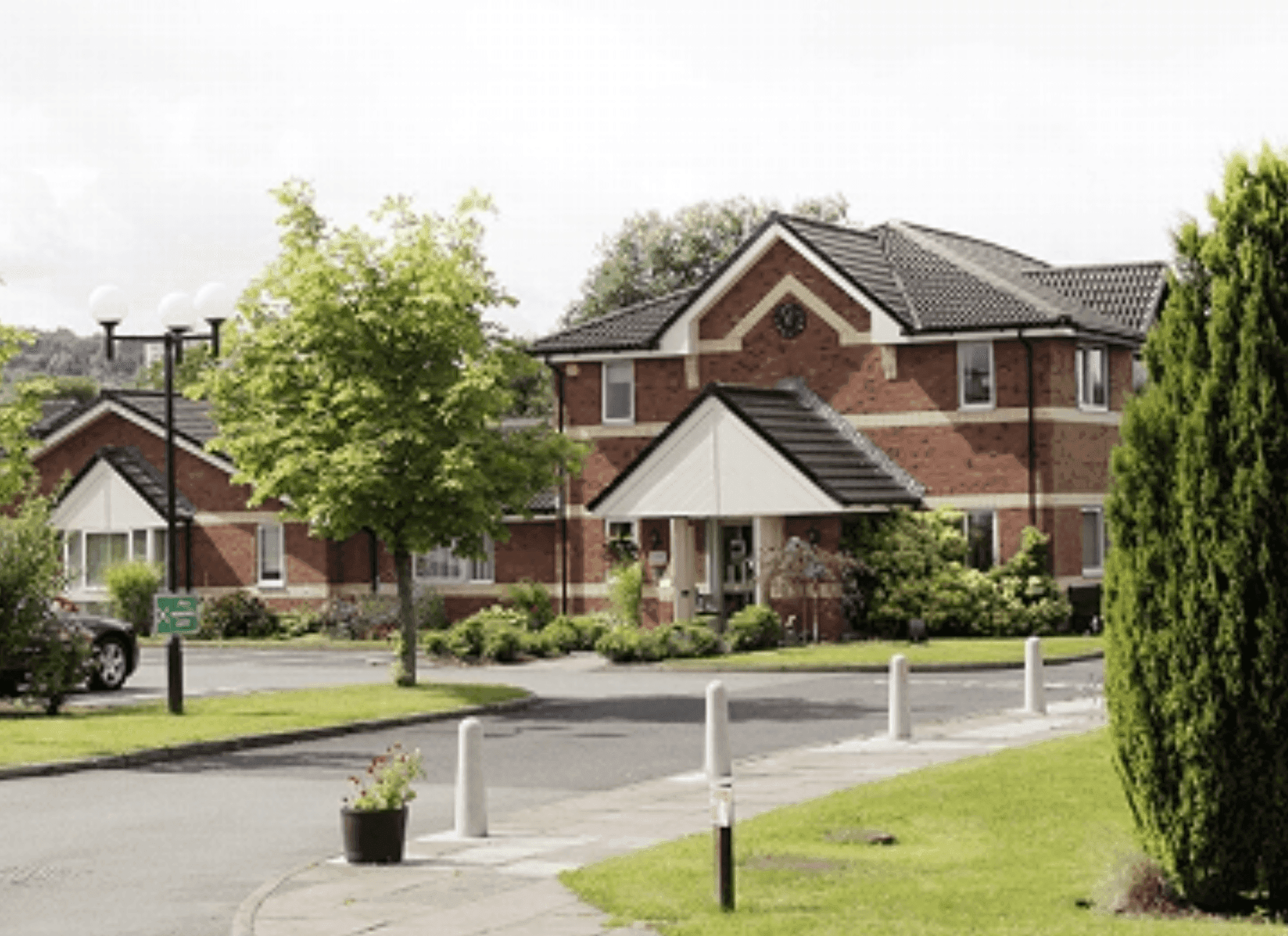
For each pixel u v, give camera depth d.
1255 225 10.85
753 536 39.81
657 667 32.97
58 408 57.69
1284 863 10.74
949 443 39.94
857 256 42.81
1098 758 17.33
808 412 41.19
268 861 13.95
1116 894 11.15
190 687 30.89
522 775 18.64
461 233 28.52
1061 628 38.12
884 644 35.59
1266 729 10.62
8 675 25.05
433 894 12.16
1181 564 10.80
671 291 65.69
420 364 27.64
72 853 14.38
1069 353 39.72
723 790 11.23
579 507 44.66
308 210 28.08
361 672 34.00
